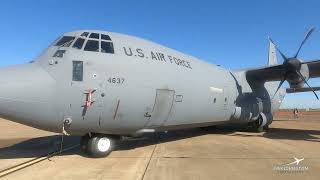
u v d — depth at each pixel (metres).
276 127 23.78
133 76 11.07
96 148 10.74
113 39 11.22
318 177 8.23
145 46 12.12
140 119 11.44
